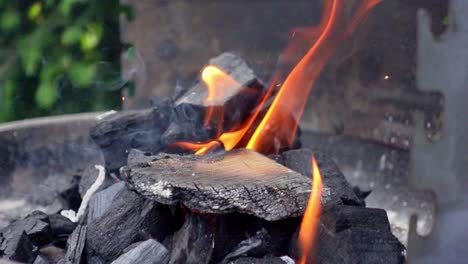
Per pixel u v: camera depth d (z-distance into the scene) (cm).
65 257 94
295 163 100
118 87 159
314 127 123
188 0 129
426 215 106
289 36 124
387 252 92
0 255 94
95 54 158
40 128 112
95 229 94
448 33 87
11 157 111
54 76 156
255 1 126
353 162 115
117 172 105
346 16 119
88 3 155
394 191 110
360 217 93
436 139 88
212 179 91
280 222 91
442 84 88
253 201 89
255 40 127
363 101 118
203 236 90
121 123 105
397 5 112
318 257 91
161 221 94
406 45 112
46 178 111
